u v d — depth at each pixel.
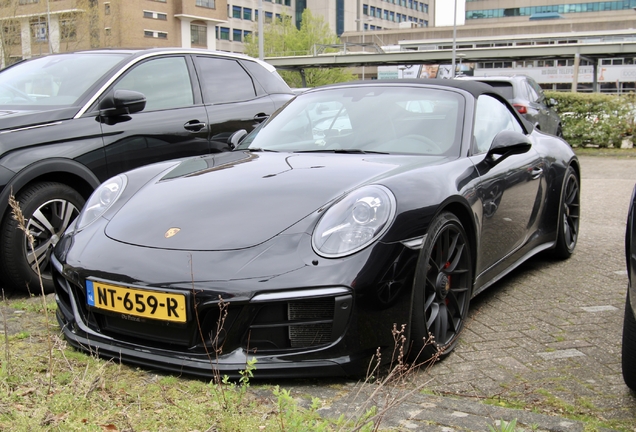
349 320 2.35
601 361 2.76
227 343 2.36
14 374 2.34
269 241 2.45
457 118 3.46
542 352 2.87
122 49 4.87
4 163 3.58
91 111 4.16
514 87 10.93
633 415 2.25
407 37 101.44
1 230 3.57
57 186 3.81
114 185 3.11
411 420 2.10
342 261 2.37
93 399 2.16
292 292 2.31
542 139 4.56
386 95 3.71
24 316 3.20
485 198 3.21
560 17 106.94
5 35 33.03
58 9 46.16
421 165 2.98
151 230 2.65
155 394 2.24
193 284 2.34
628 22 90.50
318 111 3.74
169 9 65.88
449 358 2.79
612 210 6.91
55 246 2.89
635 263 2.15
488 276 3.43
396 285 2.45
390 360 2.50
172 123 4.64
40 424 1.93
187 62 5.04
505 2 114.12
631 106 15.07
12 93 4.38
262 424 2.00
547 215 4.32
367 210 2.50
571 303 3.63
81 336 2.64
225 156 3.46
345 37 103.56
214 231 2.54
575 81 39.81
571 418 2.22
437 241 2.74
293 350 2.38
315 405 1.89
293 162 3.14
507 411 2.19
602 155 14.32
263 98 5.50
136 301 2.43
